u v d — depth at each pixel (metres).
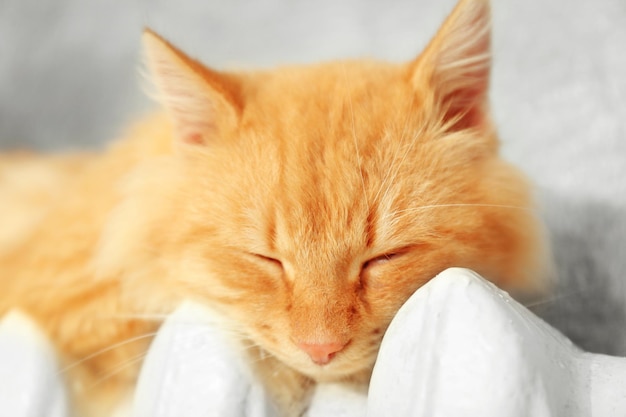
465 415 0.28
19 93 0.60
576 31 0.47
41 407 0.36
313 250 0.34
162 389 0.33
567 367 0.31
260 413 0.32
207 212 0.36
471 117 0.38
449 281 0.30
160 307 0.39
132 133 0.44
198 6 0.58
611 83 0.45
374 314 0.34
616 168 0.44
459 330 0.29
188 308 0.36
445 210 0.35
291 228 0.34
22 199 0.48
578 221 0.44
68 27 0.60
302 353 0.34
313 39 0.56
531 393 0.29
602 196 0.44
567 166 0.45
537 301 0.39
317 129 0.36
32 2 0.60
